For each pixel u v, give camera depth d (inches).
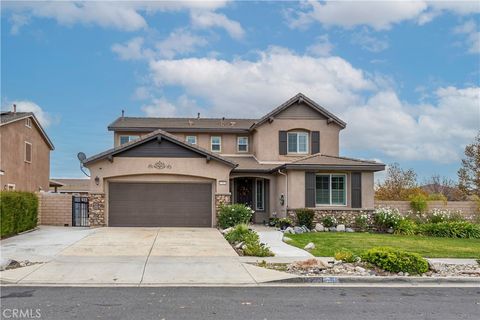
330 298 399.5
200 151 962.7
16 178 1147.9
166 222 964.0
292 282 470.6
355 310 357.4
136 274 489.4
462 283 484.7
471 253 669.3
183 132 1222.3
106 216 954.7
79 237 763.4
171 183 970.7
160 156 963.3
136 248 652.1
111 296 395.9
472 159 1408.7
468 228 914.7
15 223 797.9
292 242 749.3
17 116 1149.1
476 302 391.5
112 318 324.5
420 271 511.2
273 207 1112.8
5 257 569.3
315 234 886.4
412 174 1571.1
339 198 1016.2
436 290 445.4
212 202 975.6
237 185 1169.4
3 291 413.4
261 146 1157.1
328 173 1013.8
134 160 958.4
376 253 533.3
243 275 490.6
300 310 354.3
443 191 1696.6
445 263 582.2
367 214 995.9
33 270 500.4
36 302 370.6
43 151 1369.3
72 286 437.4
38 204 965.2
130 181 964.6
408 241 796.6
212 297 396.2
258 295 407.2
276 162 1155.3
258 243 652.1
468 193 1397.6
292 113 1170.0
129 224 958.4
